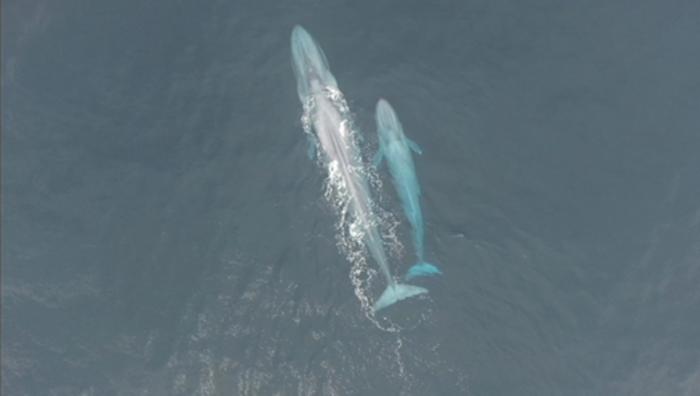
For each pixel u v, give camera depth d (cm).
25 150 5759
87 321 5184
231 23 6216
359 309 5166
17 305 5222
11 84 6016
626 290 5259
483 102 5872
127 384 4969
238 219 5494
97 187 5638
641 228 5447
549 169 5644
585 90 5928
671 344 5084
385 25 6203
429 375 4988
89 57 6134
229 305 5194
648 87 5941
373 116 5791
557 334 5134
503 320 5166
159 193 5600
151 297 5259
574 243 5403
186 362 5019
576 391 4975
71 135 5822
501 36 6156
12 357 5056
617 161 5672
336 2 6322
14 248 5400
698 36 6138
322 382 4947
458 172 5603
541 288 5262
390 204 5469
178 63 6059
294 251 5362
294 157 5666
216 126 5800
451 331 5112
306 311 5159
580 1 6331
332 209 5481
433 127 5772
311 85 5825
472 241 5381
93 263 5378
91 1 6394
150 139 5788
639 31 6172
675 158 5669
